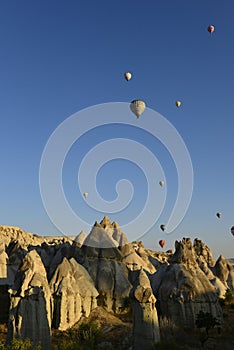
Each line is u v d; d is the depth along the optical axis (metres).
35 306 32.94
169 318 42.94
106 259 56.97
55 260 64.12
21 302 32.75
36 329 32.22
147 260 74.12
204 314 40.34
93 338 36.25
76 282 48.94
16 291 33.22
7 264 62.53
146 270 62.41
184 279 45.53
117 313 51.06
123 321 47.44
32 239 117.44
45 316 33.50
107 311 50.88
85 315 47.56
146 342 30.03
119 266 56.69
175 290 44.75
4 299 51.25
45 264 65.56
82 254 59.34
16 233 114.94
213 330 41.75
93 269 55.62
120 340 38.16
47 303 36.97
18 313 32.28
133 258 63.22
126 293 52.88
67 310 44.94
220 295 59.75
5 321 45.06
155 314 31.23
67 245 67.06
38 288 33.72
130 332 39.91
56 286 46.44
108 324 44.66
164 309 45.09
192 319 42.75
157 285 50.28
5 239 90.06
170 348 28.73
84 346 31.64
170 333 37.69
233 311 52.69
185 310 43.31
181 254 54.91
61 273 48.03
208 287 45.88
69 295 45.72
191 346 35.62
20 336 31.53
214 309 44.28
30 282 34.00
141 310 30.98
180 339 36.59
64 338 39.31
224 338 38.62
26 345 29.03
